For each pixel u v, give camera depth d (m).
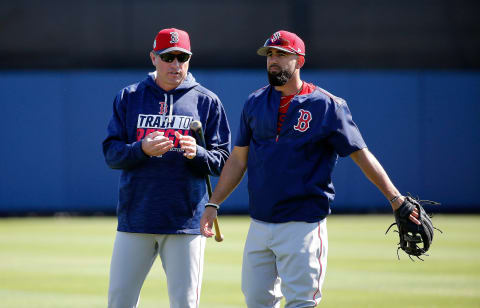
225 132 18.09
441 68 67.81
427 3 67.69
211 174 17.55
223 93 62.47
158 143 16.25
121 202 17.12
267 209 15.77
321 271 15.77
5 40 66.12
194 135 17.31
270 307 16.47
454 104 63.62
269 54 15.80
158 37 17.19
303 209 15.62
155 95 17.39
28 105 61.81
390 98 63.44
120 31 67.06
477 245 41.66
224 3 67.50
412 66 67.81
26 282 30.05
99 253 39.16
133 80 62.59
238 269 33.56
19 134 61.69
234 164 16.80
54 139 62.06
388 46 67.81
